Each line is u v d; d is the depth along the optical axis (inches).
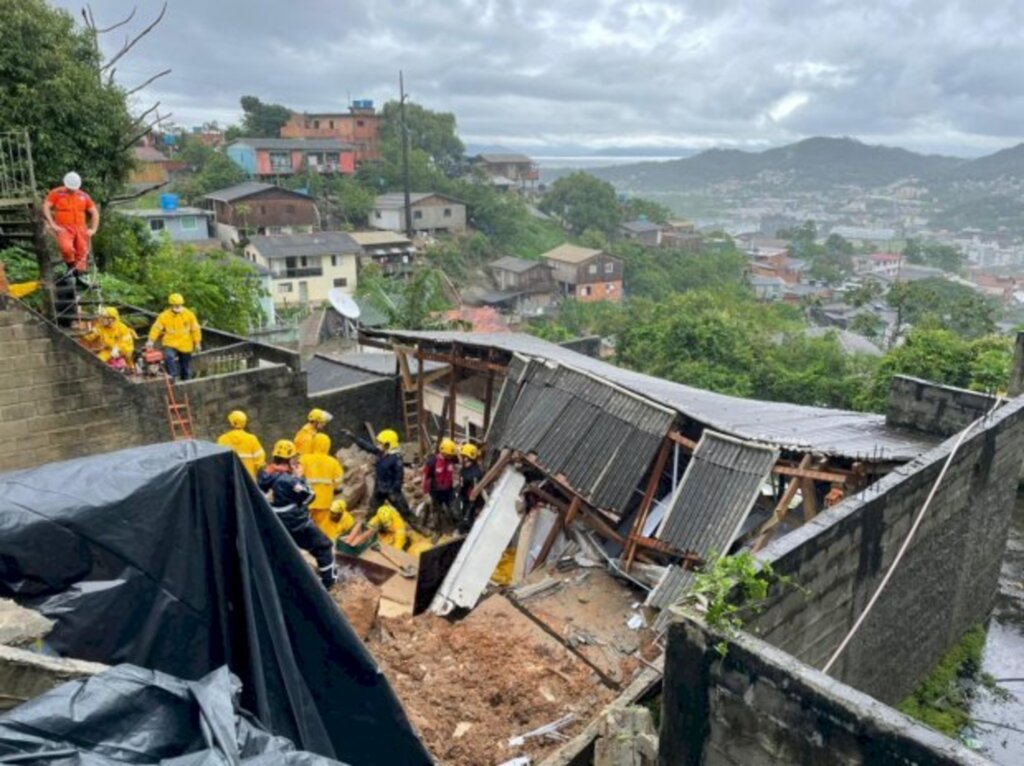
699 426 378.3
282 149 2541.8
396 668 291.1
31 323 405.1
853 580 256.5
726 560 206.2
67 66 617.0
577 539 385.4
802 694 168.6
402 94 2234.3
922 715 319.6
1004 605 409.4
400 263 2225.6
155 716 101.3
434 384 638.5
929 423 412.5
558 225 3186.5
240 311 900.6
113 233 758.5
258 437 531.5
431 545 432.8
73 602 140.6
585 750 251.1
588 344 866.8
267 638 159.2
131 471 152.6
